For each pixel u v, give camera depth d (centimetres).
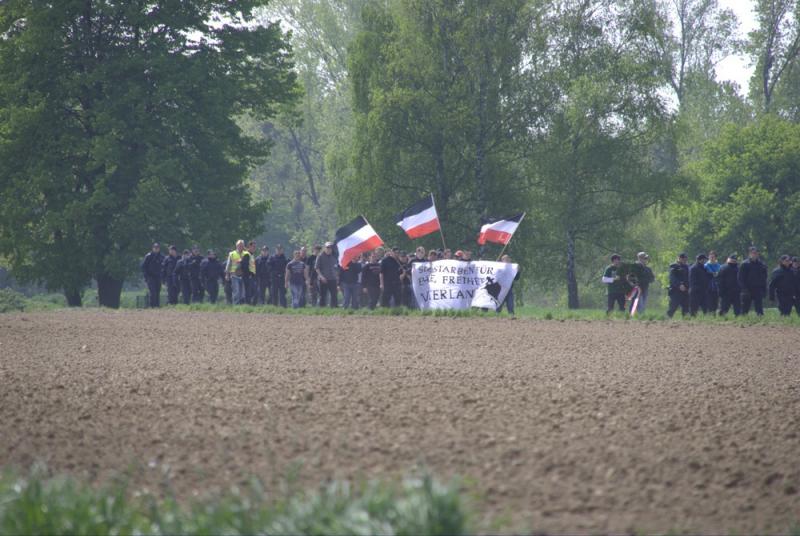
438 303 11188
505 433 3312
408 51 18512
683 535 2244
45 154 16925
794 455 3078
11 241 17262
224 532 2009
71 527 2017
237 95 18188
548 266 19875
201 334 7825
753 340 7538
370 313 10681
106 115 16500
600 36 19212
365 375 4928
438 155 18888
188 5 17850
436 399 4075
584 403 4009
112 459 2931
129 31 17762
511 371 5162
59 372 5094
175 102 17612
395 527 1884
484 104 18688
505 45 18112
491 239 11312
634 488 2628
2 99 17488
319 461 2869
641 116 18950
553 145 18838
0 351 6322
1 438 3241
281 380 4706
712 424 3578
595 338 7556
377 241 11431
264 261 13388
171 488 2575
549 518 2336
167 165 16612
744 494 2611
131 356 5972
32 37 16825
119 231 16662
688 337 7769
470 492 2527
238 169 18038
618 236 19450
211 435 3278
